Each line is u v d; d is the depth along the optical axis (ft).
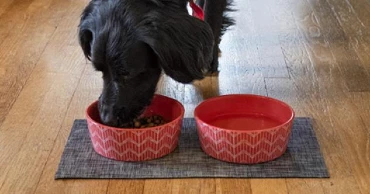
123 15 2.72
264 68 3.96
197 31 2.77
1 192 2.80
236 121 3.23
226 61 4.05
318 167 2.92
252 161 2.93
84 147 3.11
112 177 2.87
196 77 2.81
